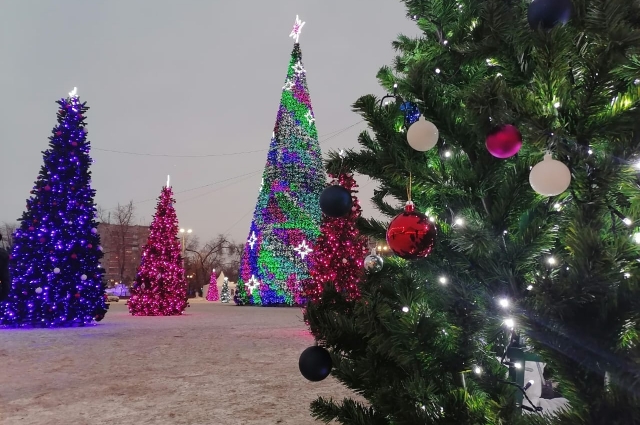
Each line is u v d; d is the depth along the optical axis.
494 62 1.46
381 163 1.58
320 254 9.37
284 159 19.11
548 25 1.10
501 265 1.31
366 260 1.93
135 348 7.00
